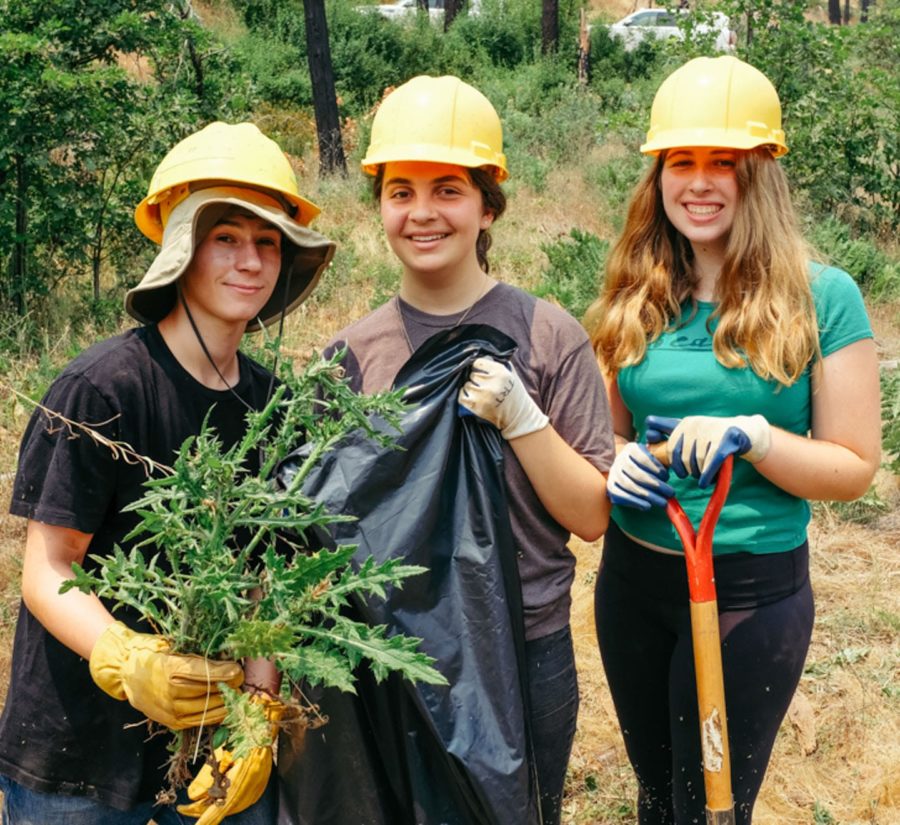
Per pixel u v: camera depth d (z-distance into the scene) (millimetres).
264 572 1825
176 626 1777
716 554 2340
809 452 2219
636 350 2420
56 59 7699
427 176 2160
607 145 15219
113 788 2000
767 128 2316
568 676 2295
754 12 11875
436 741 1952
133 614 1989
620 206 11719
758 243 2289
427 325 2250
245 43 21625
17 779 2004
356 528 1988
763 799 3287
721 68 2344
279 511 1805
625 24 27594
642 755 2627
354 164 14094
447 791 2020
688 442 2178
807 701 3701
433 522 2004
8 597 4160
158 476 1974
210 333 2033
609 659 2594
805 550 2422
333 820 2104
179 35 8695
